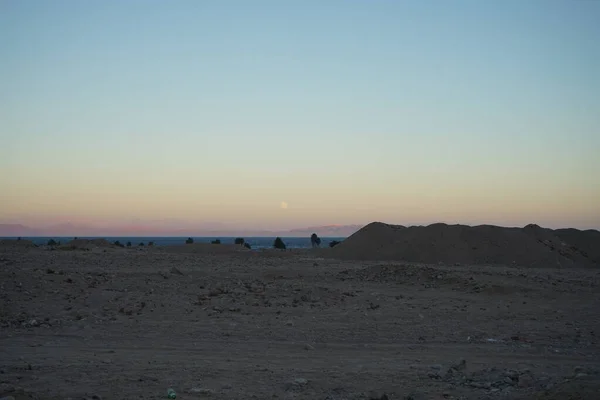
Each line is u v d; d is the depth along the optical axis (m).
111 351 13.09
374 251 49.53
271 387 10.18
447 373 11.18
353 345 14.41
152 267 32.84
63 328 15.73
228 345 14.09
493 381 10.56
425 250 47.69
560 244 51.34
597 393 8.75
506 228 51.09
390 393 9.91
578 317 19.12
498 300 22.44
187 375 10.86
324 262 43.62
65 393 9.41
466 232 49.78
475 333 16.14
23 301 18.34
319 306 19.94
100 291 20.48
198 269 32.66
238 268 34.69
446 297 22.92
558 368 12.06
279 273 29.14
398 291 24.50
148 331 15.59
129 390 9.72
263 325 16.70
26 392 9.23
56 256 37.19
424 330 16.45
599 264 47.66
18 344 13.69
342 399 9.54
